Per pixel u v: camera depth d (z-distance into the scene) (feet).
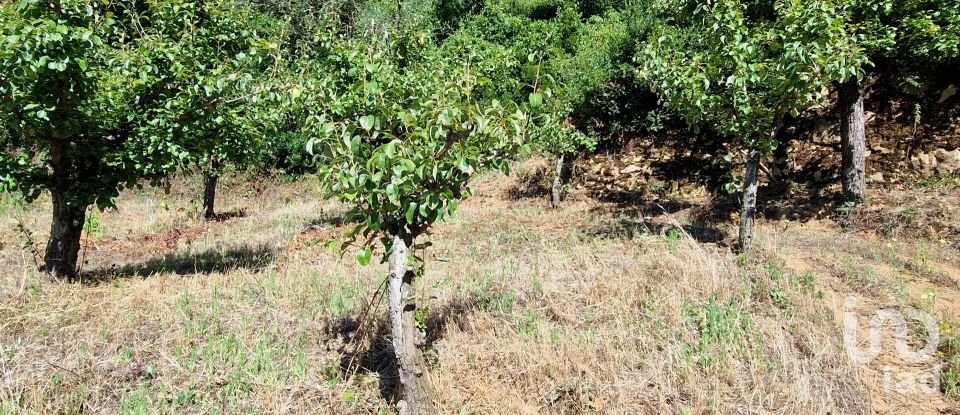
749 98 20.40
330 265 22.75
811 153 34.17
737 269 18.65
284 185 57.77
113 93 18.80
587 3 65.72
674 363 12.92
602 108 42.93
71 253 19.74
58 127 17.07
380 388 12.61
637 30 40.32
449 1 70.59
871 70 35.37
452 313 15.83
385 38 22.04
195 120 20.18
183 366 13.21
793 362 12.74
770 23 22.68
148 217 42.29
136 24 19.54
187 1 20.94
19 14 15.66
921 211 25.53
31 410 11.24
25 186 18.29
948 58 30.45
